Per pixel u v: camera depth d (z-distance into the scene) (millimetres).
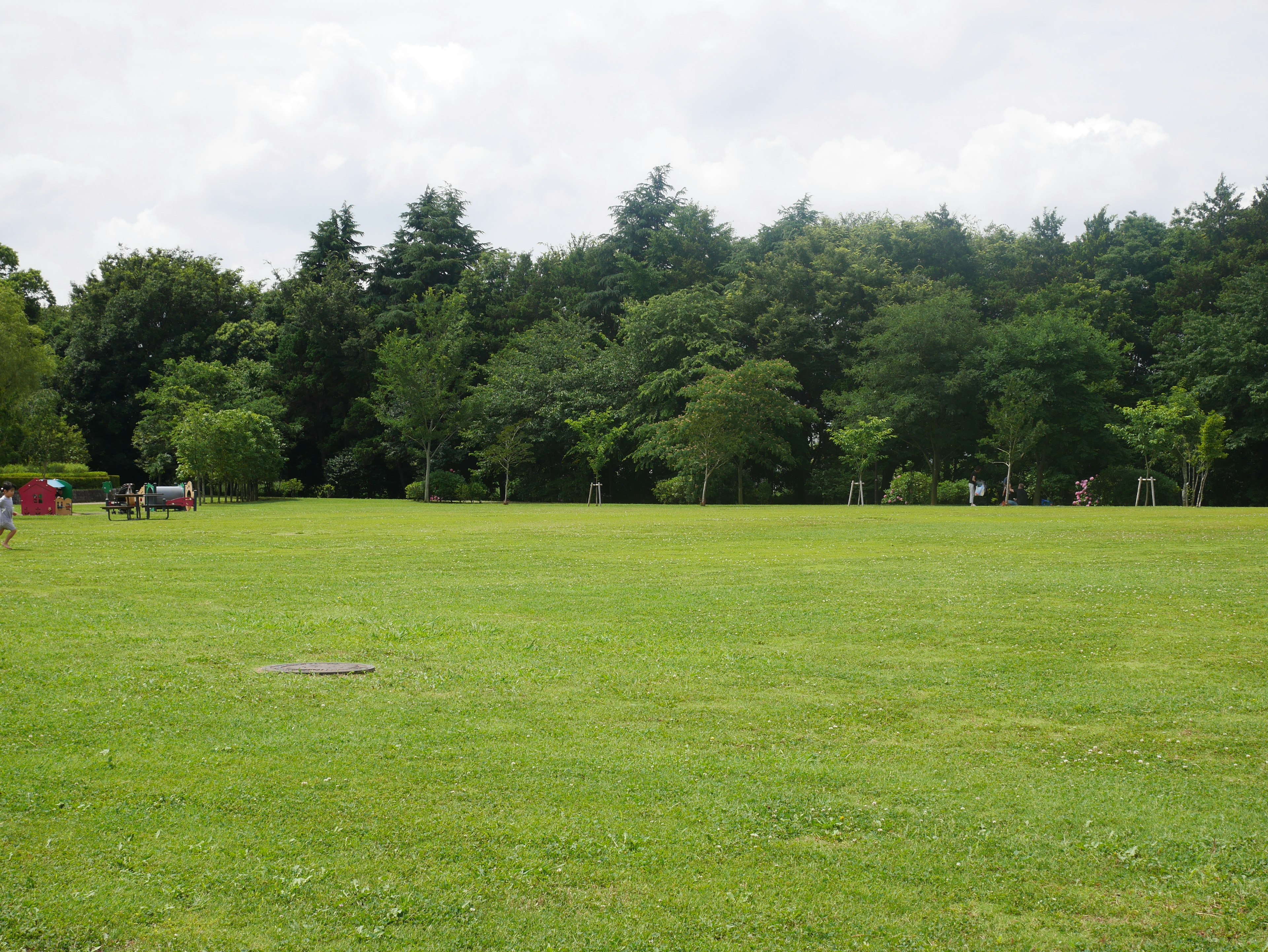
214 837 5223
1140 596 13219
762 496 55281
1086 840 5297
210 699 7949
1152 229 62688
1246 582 14469
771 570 16500
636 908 4520
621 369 56656
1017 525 26062
